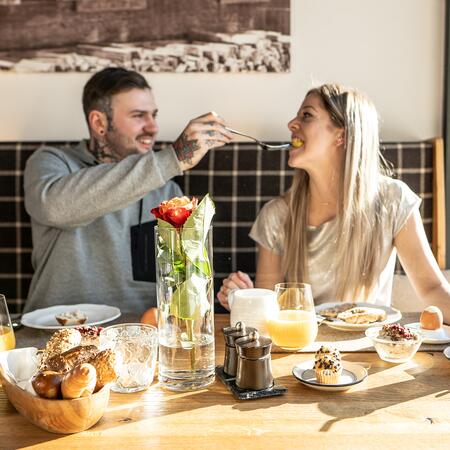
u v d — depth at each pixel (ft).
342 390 3.29
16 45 7.32
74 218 5.71
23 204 7.20
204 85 7.38
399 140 7.42
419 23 7.30
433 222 7.10
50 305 6.13
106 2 7.24
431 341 4.09
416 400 3.16
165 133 7.47
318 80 7.36
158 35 7.27
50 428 2.82
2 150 7.20
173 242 3.27
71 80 7.39
